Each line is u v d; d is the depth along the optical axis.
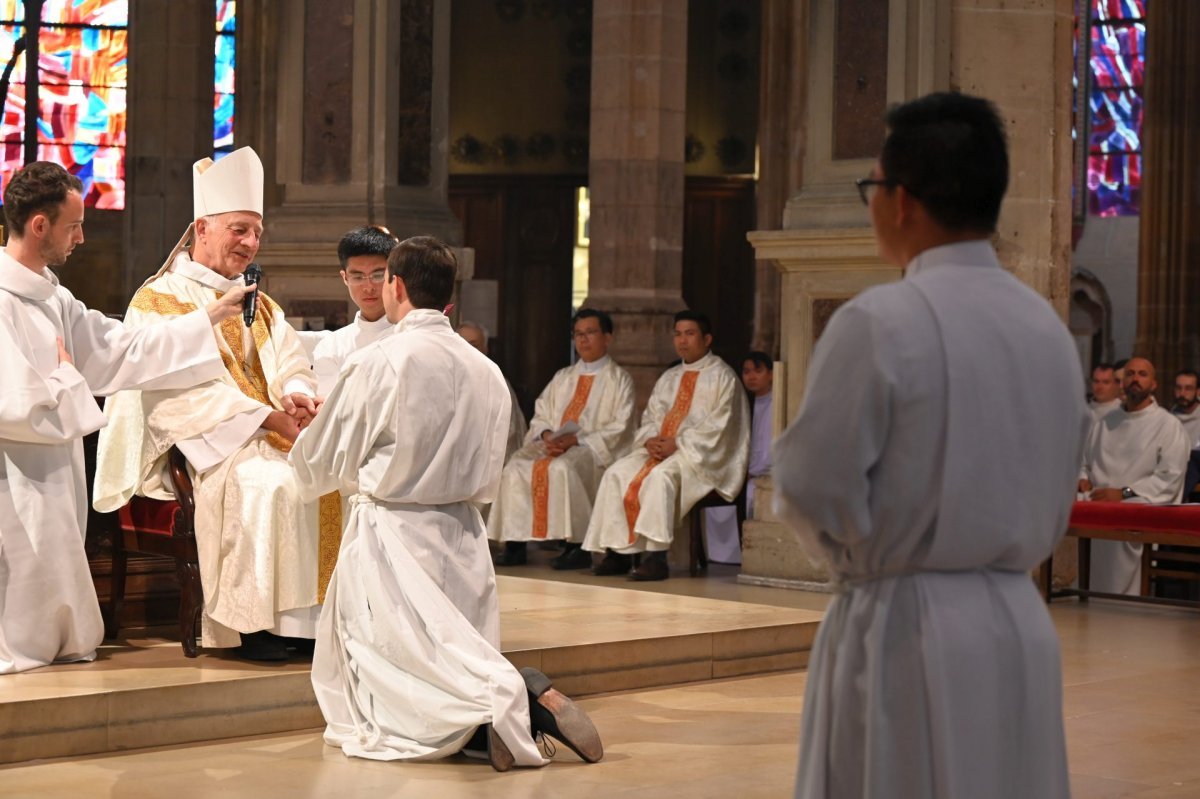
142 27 14.45
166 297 5.64
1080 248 20.33
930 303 2.44
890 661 2.46
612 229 11.74
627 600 7.21
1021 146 8.79
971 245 2.53
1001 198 2.53
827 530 2.44
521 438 11.06
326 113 9.91
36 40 17.59
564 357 19.08
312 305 9.88
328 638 4.95
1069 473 2.55
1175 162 17.03
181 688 4.86
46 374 5.05
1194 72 17.03
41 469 5.07
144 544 5.56
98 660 5.27
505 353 19.16
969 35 8.70
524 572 9.56
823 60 8.89
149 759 4.65
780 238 8.83
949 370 2.41
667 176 11.78
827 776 2.52
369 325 6.23
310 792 4.29
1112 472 9.77
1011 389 2.45
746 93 18.67
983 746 2.42
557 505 9.66
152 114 14.45
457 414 4.85
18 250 5.08
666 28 11.72
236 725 4.98
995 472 2.43
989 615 2.46
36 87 17.61
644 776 4.55
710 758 4.81
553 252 19.02
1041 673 2.47
